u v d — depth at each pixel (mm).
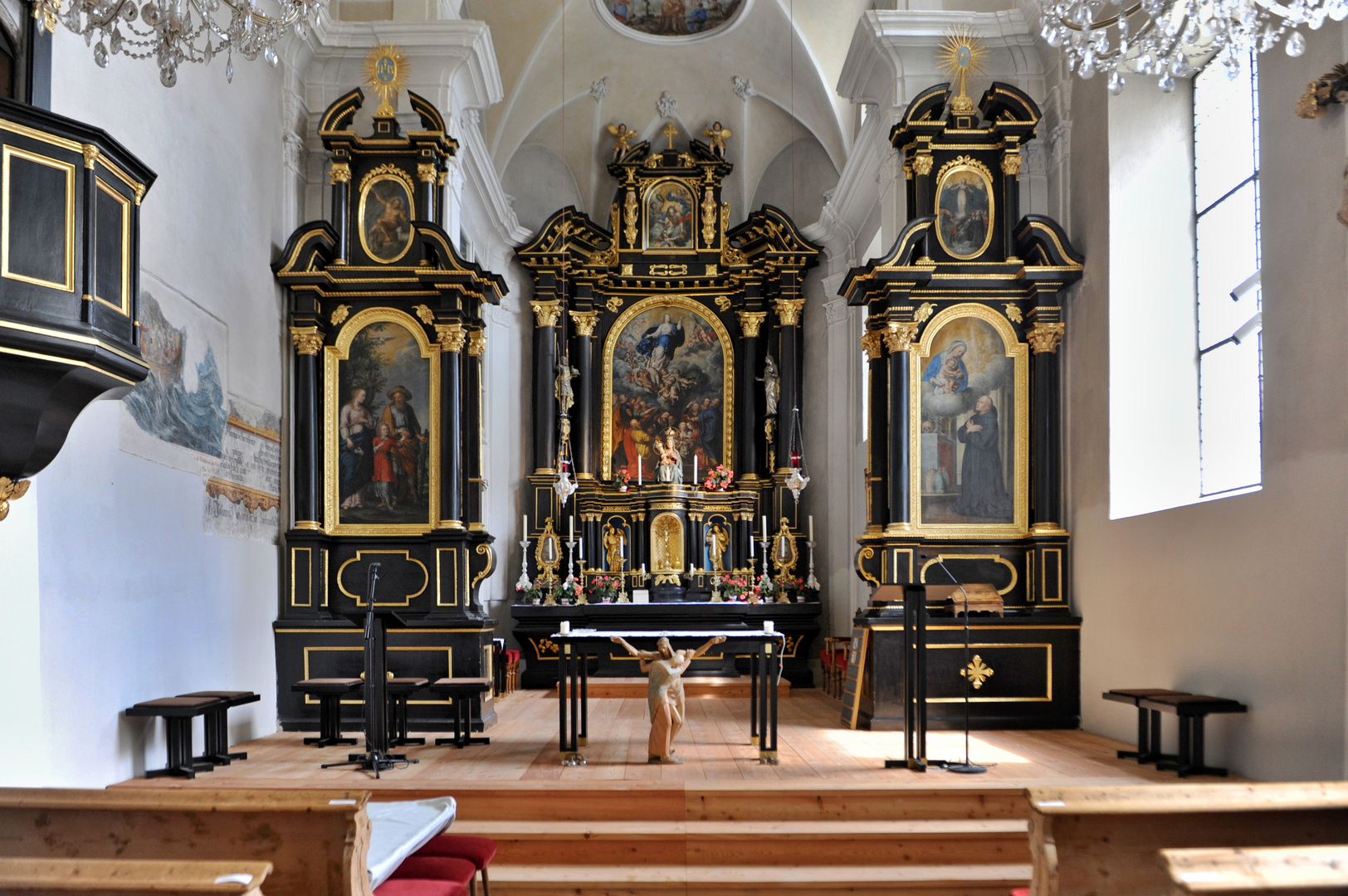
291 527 11227
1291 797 4066
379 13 12430
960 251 11000
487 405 16531
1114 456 9812
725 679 14656
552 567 16453
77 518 6988
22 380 5305
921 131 11062
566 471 16578
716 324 17672
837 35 15828
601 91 17844
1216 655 7961
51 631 6660
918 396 10898
